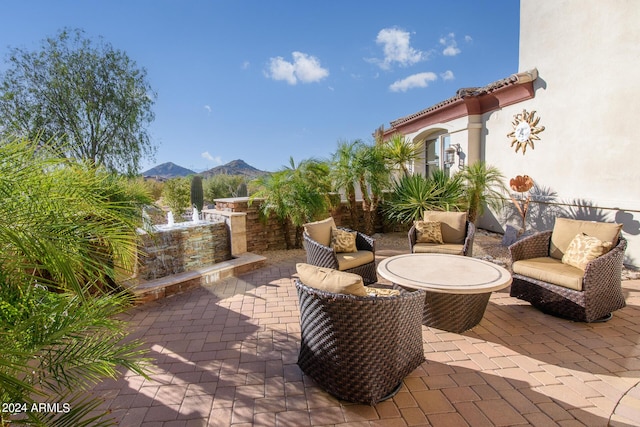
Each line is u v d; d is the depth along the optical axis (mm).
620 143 5641
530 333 3652
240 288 5203
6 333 1321
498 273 3846
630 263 5609
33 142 1499
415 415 2461
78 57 11602
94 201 1736
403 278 3703
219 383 2854
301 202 7133
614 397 2617
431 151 11281
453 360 3160
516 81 7145
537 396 2643
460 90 8641
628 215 5586
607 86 5777
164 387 2803
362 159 7969
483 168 7453
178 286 4980
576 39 6238
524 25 7281
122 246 2061
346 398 2574
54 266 1375
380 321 2449
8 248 1361
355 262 4910
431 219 6094
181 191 11984
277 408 2551
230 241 6559
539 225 7309
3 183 1380
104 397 2664
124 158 12281
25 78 11008
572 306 3832
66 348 1791
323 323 2586
